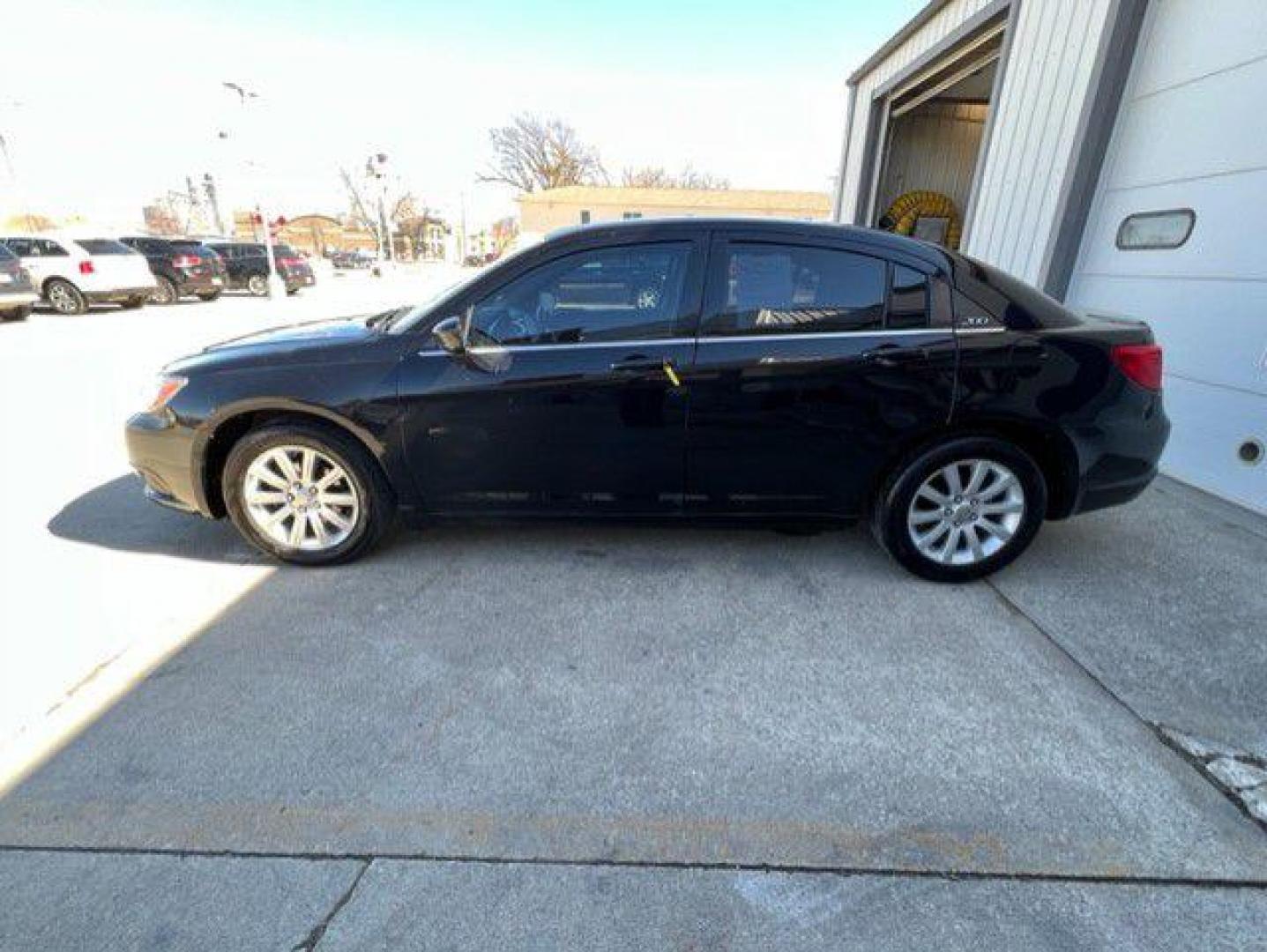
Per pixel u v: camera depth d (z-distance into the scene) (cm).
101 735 211
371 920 154
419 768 199
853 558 327
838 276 280
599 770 198
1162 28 430
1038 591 297
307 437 295
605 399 283
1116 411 285
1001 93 594
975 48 712
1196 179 405
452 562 320
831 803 186
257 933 151
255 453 299
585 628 269
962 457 287
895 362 276
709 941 149
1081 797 188
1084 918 155
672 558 325
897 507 293
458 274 3884
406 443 293
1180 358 422
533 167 5088
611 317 284
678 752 205
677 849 172
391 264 3850
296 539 310
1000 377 277
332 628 268
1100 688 234
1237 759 202
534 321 287
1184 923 154
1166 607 284
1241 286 380
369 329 327
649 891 161
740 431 286
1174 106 420
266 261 2058
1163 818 181
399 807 185
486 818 182
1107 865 168
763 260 281
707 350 279
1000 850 172
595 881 164
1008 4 590
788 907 157
